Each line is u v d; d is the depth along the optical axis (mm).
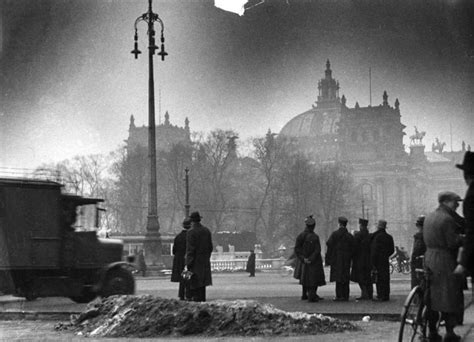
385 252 18844
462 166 8281
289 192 107000
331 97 159375
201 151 103875
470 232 8047
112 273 20266
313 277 18875
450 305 9320
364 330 12578
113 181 98375
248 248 86875
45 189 19797
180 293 19094
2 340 12000
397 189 159250
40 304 19984
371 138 160125
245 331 11984
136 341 11539
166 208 106938
